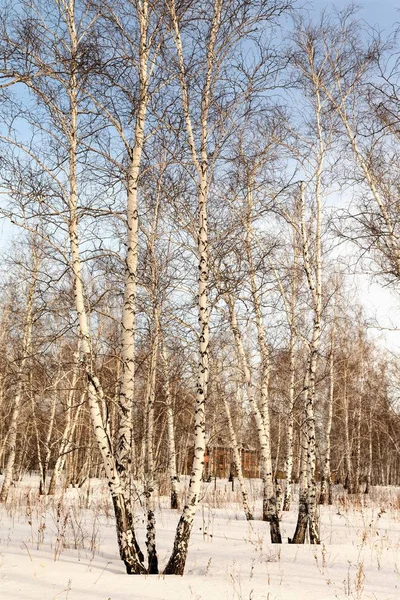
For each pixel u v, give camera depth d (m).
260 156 11.19
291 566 8.56
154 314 10.05
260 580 7.43
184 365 12.54
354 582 7.44
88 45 8.53
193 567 8.44
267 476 11.70
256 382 15.03
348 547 10.56
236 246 10.12
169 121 9.30
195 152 9.27
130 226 8.82
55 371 9.44
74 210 8.55
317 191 12.62
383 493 27.31
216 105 9.36
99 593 6.42
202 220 9.05
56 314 8.80
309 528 11.19
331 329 17.66
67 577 7.11
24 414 23.11
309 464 11.64
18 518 12.99
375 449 39.03
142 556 7.96
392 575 8.05
